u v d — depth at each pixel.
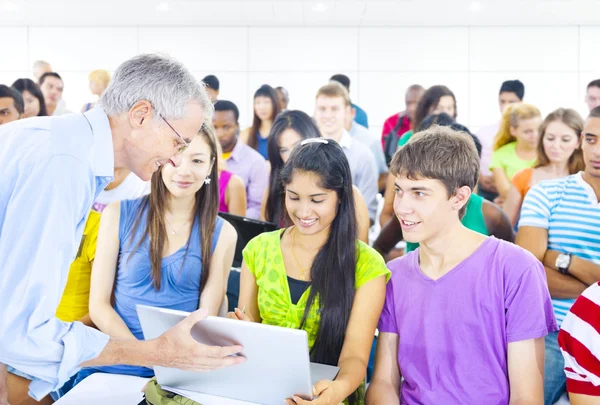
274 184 3.19
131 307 1.83
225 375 1.31
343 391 1.36
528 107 4.02
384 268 1.59
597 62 5.01
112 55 5.22
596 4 4.35
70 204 1.17
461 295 1.45
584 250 2.47
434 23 5.00
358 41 5.16
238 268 2.15
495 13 4.63
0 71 5.28
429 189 1.41
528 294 1.41
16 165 1.16
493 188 4.28
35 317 1.12
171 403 1.36
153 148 1.30
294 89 5.23
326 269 1.60
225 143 4.26
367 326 1.55
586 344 1.24
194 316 1.22
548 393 1.87
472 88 5.12
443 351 1.46
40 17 4.90
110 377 1.72
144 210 1.86
